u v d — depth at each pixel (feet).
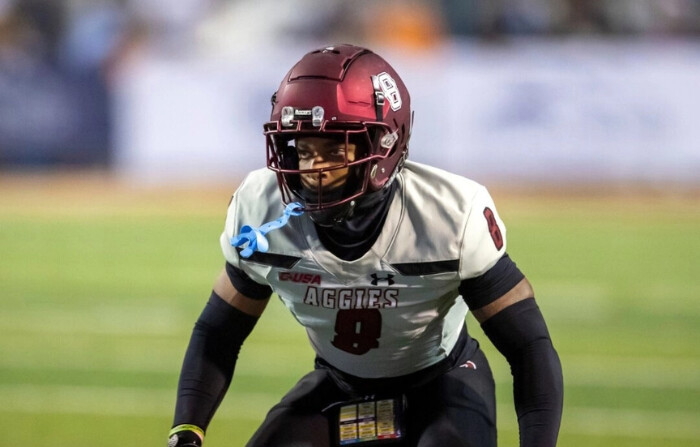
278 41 173.47
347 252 29.04
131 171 166.50
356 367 31.32
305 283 29.63
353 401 31.60
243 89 161.58
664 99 152.46
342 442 31.04
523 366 28.19
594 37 163.02
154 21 170.71
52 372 65.00
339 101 27.58
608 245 118.93
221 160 163.02
